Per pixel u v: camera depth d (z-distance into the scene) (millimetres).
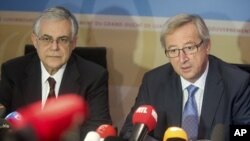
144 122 2750
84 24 6242
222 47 6199
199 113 3916
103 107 4316
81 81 4340
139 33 6230
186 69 3732
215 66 4109
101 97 4359
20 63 4574
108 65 6312
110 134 2730
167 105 3996
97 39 6270
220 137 2955
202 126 3818
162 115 3969
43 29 3992
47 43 4023
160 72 4277
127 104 6387
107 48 6273
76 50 5453
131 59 6293
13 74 4492
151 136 3605
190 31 3621
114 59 6301
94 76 4387
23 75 4461
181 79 4031
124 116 6387
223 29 6164
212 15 6137
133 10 6184
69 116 2193
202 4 6113
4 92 4445
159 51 6242
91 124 3922
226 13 6129
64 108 2197
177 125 3869
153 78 4254
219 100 3889
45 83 4348
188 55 3670
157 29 6199
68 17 4051
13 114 2715
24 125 2209
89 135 2525
